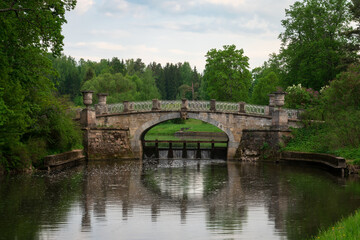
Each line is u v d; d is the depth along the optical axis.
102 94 38.06
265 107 37.75
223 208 15.82
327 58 46.72
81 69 121.94
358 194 18.70
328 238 9.44
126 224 13.24
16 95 21.17
